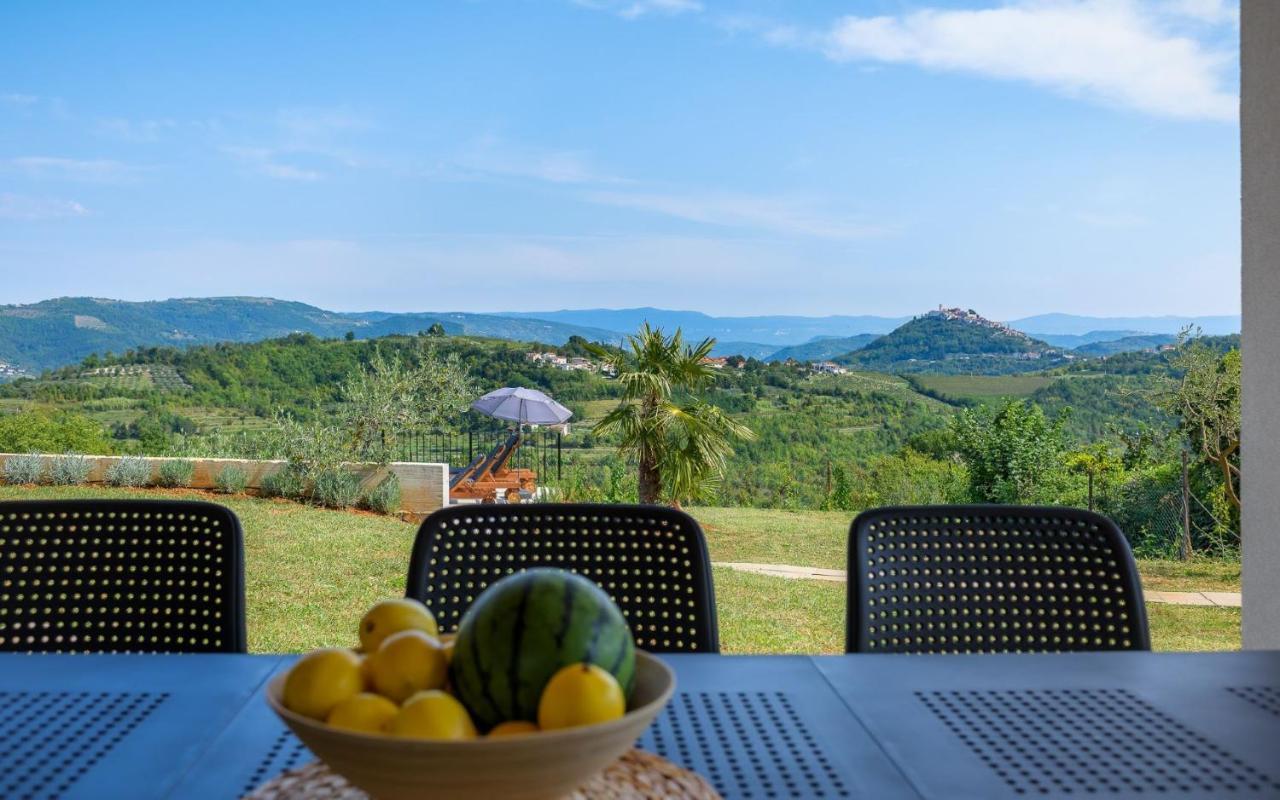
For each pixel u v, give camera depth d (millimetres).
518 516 1589
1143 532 7730
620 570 1573
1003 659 1199
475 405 10102
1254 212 2418
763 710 1031
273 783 814
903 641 1545
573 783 663
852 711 1031
